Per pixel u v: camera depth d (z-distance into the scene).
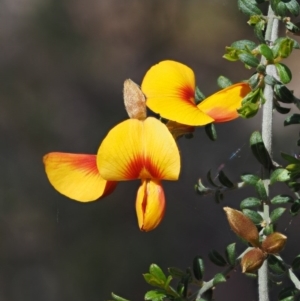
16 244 8.90
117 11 10.46
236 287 7.20
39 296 8.62
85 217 8.89
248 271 2.60
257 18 2.81
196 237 8.27
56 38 10.52
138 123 2.81
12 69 10.30
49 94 10.13
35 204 9.10
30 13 10.64
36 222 8.98
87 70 10.34
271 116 2.81
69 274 8.56
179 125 2.92
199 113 2.74
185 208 8.38
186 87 2.94
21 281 8.64
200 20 9.93
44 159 2.91
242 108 2.64
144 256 8.39
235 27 9.70
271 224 2.75
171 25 10.07
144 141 2.80
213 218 8.25
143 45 10.26
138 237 8.56
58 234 8.89
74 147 9.70
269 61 2.66
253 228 2.62
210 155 8.50
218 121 2.81
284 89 2.79
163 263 8.27
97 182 2.90
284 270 2.79
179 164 2.75
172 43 10.09
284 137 7.19
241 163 7.56
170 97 2.85
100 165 2.80
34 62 10.38
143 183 2.87
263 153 2.79
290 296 2.84
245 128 8.66
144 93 2.88
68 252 8.73
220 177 3.02
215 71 9.66
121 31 10.38
